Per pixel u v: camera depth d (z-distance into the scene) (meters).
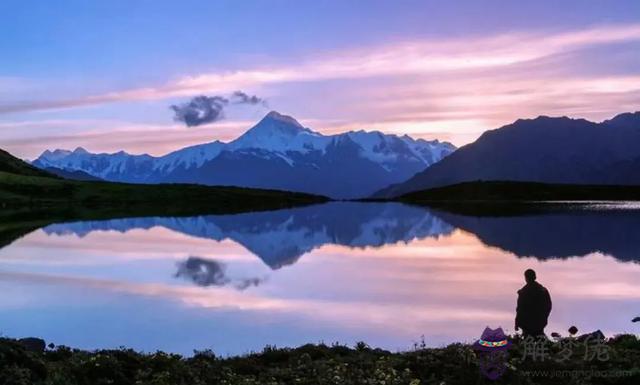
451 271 51.44
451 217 129.88
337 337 28.58
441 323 31.41
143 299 39.41
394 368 19.44
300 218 133.38
